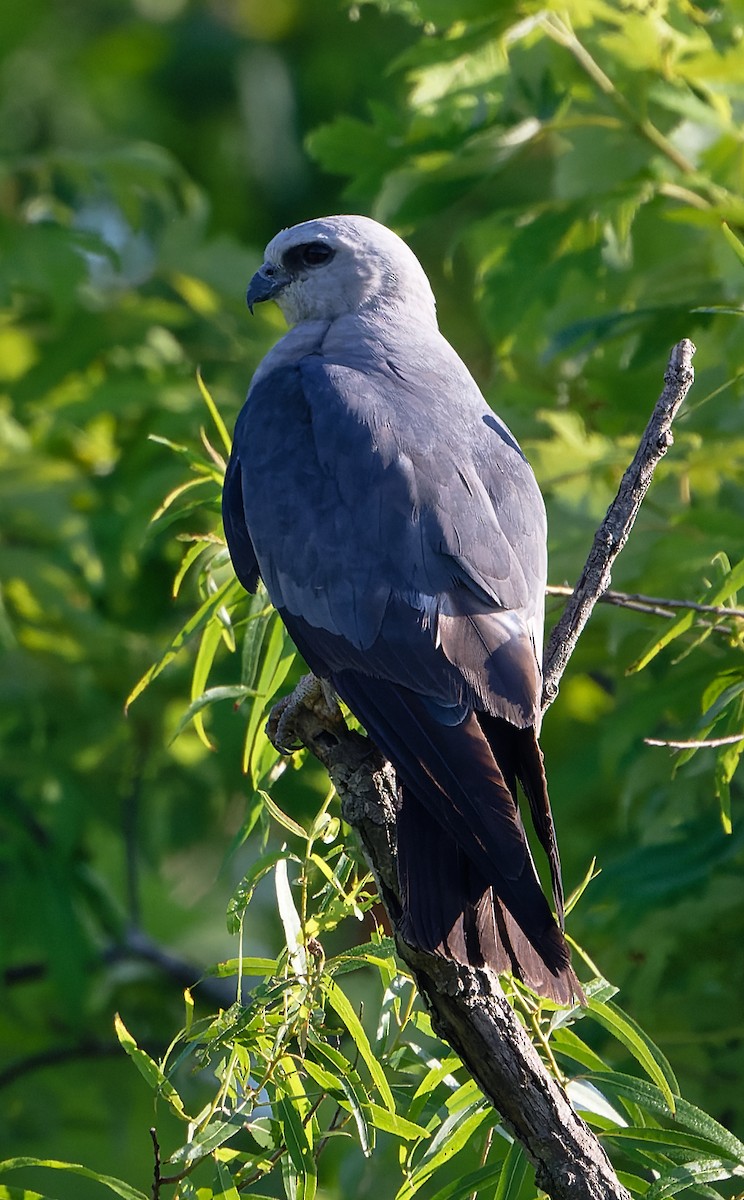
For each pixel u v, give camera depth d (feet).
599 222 35.63
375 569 22.86
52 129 58.70
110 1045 44.37
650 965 31.58
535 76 35.70
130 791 44.65
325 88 59.52
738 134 34.12
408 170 35.19
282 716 22.66
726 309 24.29
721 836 30.27
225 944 50.67
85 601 43.42
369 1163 30.73
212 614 24.44
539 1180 18.17
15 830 42.19
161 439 25.73
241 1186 20.01
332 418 24.95
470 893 18.95
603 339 33.17
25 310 48.14
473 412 25.71
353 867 20.76
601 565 21.77
